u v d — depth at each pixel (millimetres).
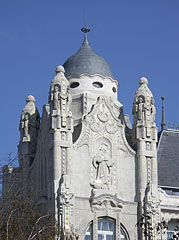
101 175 80562
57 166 78500
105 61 87875
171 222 82562
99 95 84812
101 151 81500
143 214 73562
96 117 82188
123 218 80188
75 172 79625
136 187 81688
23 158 86562
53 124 79562
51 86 81062
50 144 79688
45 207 78812
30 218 69188
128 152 82500
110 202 79625
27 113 87812
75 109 84188
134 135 83125
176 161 87500
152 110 83438
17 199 70125
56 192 77625
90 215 78812
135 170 82125
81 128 81188
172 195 83875
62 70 81875
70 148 79375
